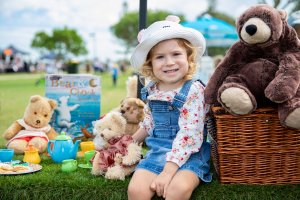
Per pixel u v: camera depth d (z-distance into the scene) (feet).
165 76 6.47
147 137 6.97
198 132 6.22
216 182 6.12
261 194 5.78
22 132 8.80
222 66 6.40
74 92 9.72
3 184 6.11
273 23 5.75
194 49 6.75
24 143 8.51
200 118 6.32
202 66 19.27
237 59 6.39
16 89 36.76
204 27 28.37
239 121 5.83
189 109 6.32
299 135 5.89
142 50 6.65
